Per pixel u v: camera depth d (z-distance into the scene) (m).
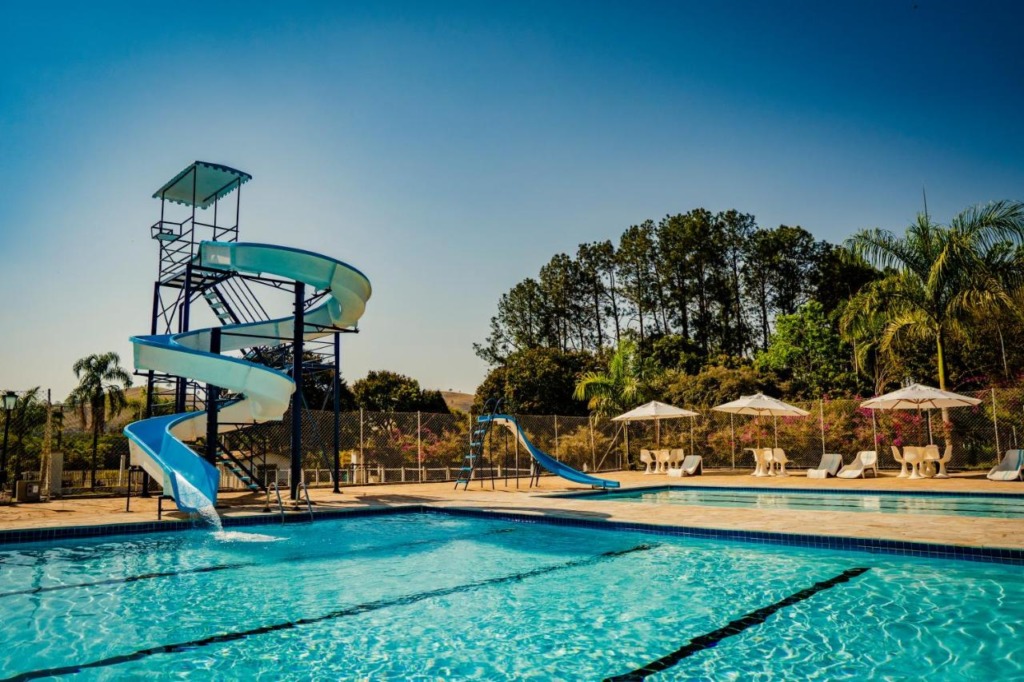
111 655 4.13
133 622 4.85
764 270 41.41
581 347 45.12
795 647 4.10
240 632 4.60
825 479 16.36
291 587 5.93
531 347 45.78
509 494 13.64
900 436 19.38
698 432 22.67
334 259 12.52
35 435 18.30
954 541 6.32
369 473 19.16
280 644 4.32
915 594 5.21
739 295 41.91
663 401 28.14
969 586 5.41
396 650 4.18
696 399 28.05
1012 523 7.59
